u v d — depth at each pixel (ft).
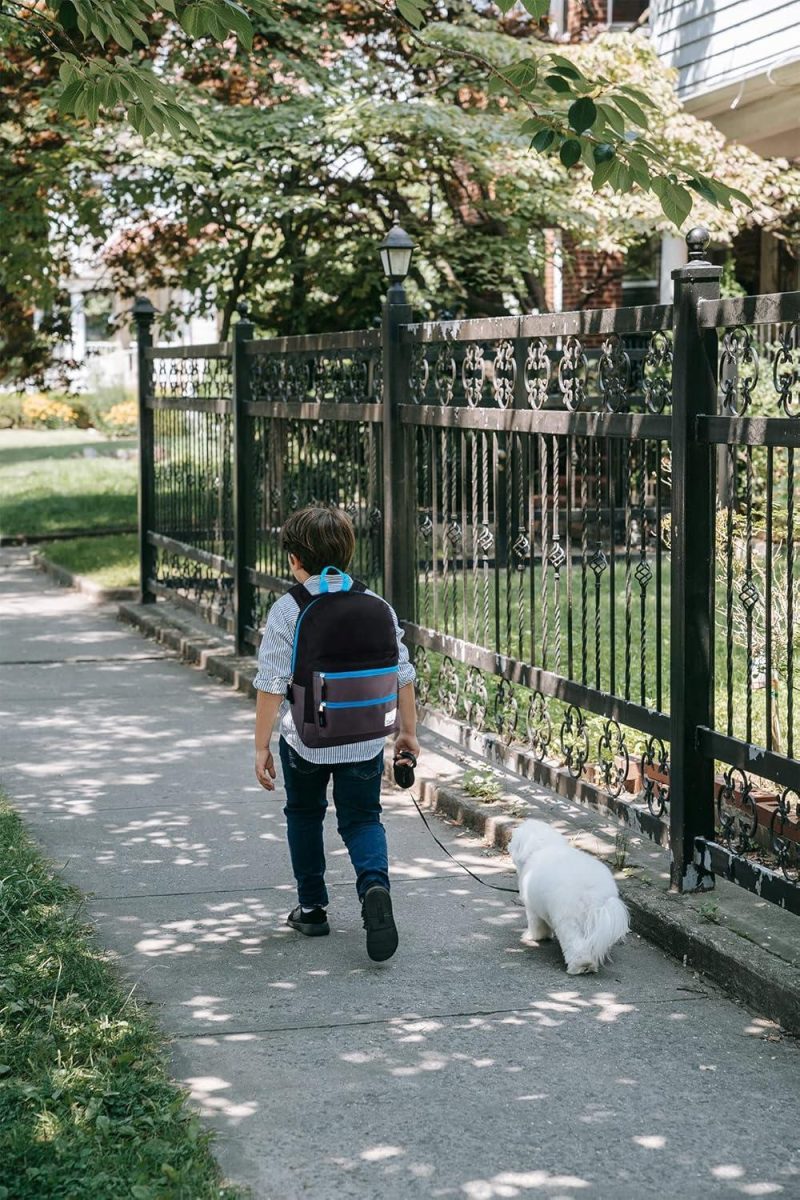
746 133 46.91
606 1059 12.56
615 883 15.01
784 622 19.93
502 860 18.44
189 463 36.09
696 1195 10.28
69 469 86.33
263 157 43.11
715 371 15.16
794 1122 11.39
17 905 15.92
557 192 43.52
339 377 26.12
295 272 47.47
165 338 51.83
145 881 17.58
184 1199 9.82
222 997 13.94
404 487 23.25
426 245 46.24
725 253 54.03
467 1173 10.56
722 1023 13.35
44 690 29.89
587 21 52.60
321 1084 12.02
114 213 48.73
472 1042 12.91
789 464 13.78
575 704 17.98
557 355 20.68
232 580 33.83
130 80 16.44
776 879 14.28
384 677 14.87
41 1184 9.91
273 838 19.43
